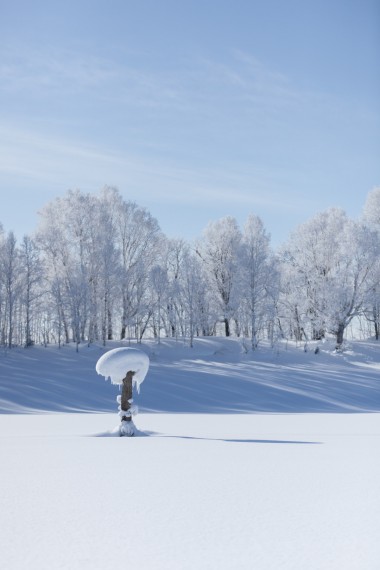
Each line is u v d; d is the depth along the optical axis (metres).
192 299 59.88
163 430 13.05
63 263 60.97
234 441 9.68
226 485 5.33
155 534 3.70
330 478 5.57
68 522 4.04
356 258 57.56
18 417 19.73
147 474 6.07
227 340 59.88
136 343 59.47
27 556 3.30
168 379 38.09
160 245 65.19
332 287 57.12
